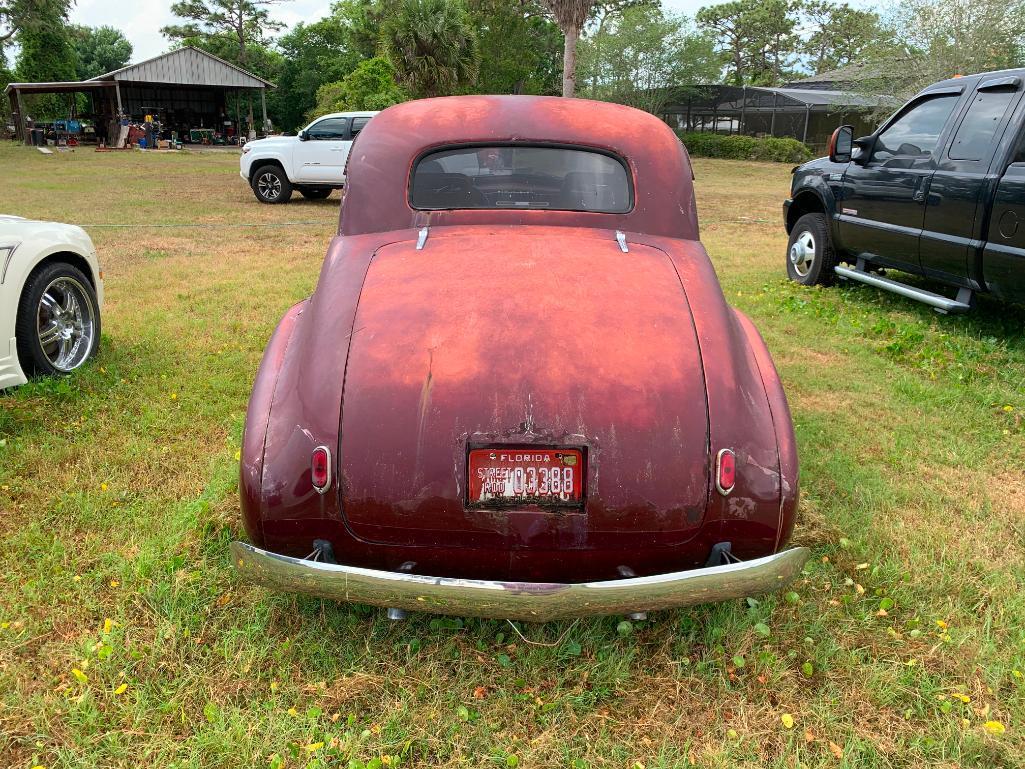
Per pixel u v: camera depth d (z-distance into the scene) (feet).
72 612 8.61
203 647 8.16
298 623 8.55
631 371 7.43
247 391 15.38
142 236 35.63
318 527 7.27
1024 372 16.92
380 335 7.72
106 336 18.66
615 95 134.41
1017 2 59.98
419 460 7.05
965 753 7.00
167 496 11.17
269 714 7.25
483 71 153.89
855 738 7.10
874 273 23.21
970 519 11.12
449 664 8.04
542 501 7.12
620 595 6.69
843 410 15.07
